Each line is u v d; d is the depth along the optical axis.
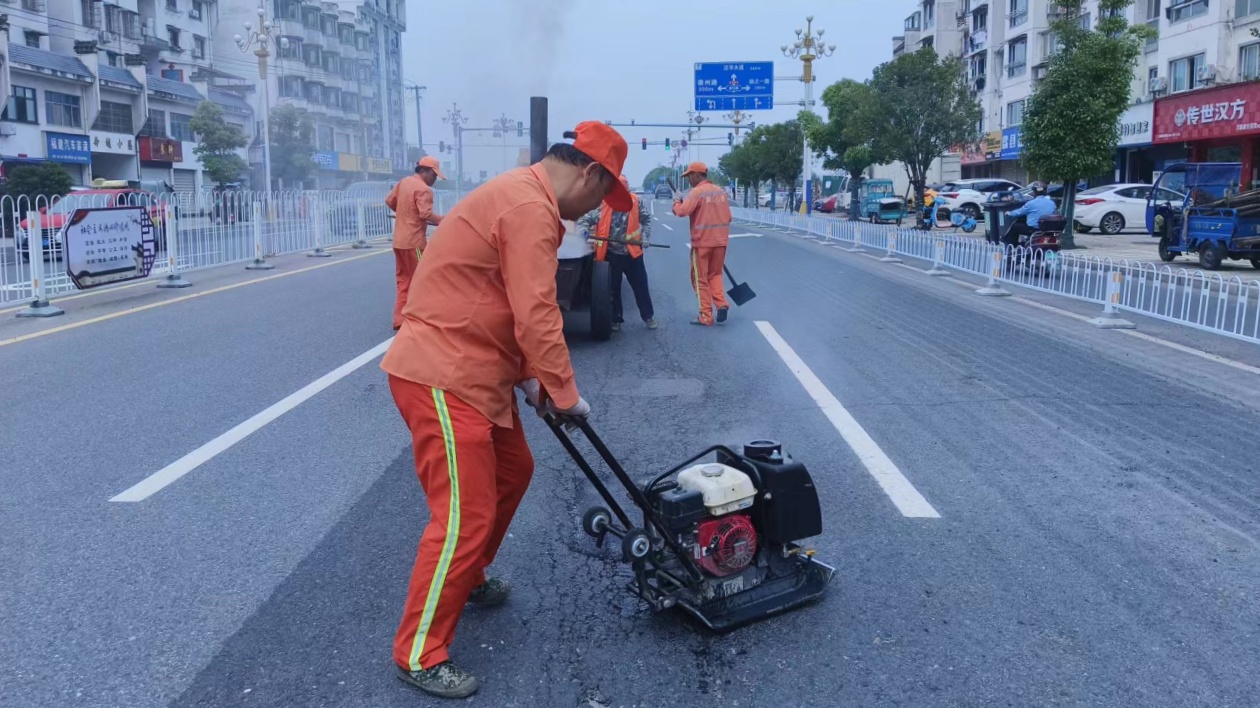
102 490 4.86
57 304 11.12
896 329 9.95
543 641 3.38
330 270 15.21
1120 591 3.76
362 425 6.08
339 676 3.13
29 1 40.00
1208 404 6.80
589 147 3.13
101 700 2.98
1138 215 27.19
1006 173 46.84
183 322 9.89
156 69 49.75
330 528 4.38
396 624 3.48
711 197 9.91
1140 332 9.96
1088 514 4.59
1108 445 5.73
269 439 5.76
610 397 6.92
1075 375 7.74
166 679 3.10
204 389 6.99
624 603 3.68
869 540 4.26
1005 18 45.22
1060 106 20.95
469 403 3.01
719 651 3.30
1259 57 26.75
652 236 25.66
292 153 48.84
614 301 9.70
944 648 3.32
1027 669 3.18
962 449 5.63
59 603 3.62
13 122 36.69
